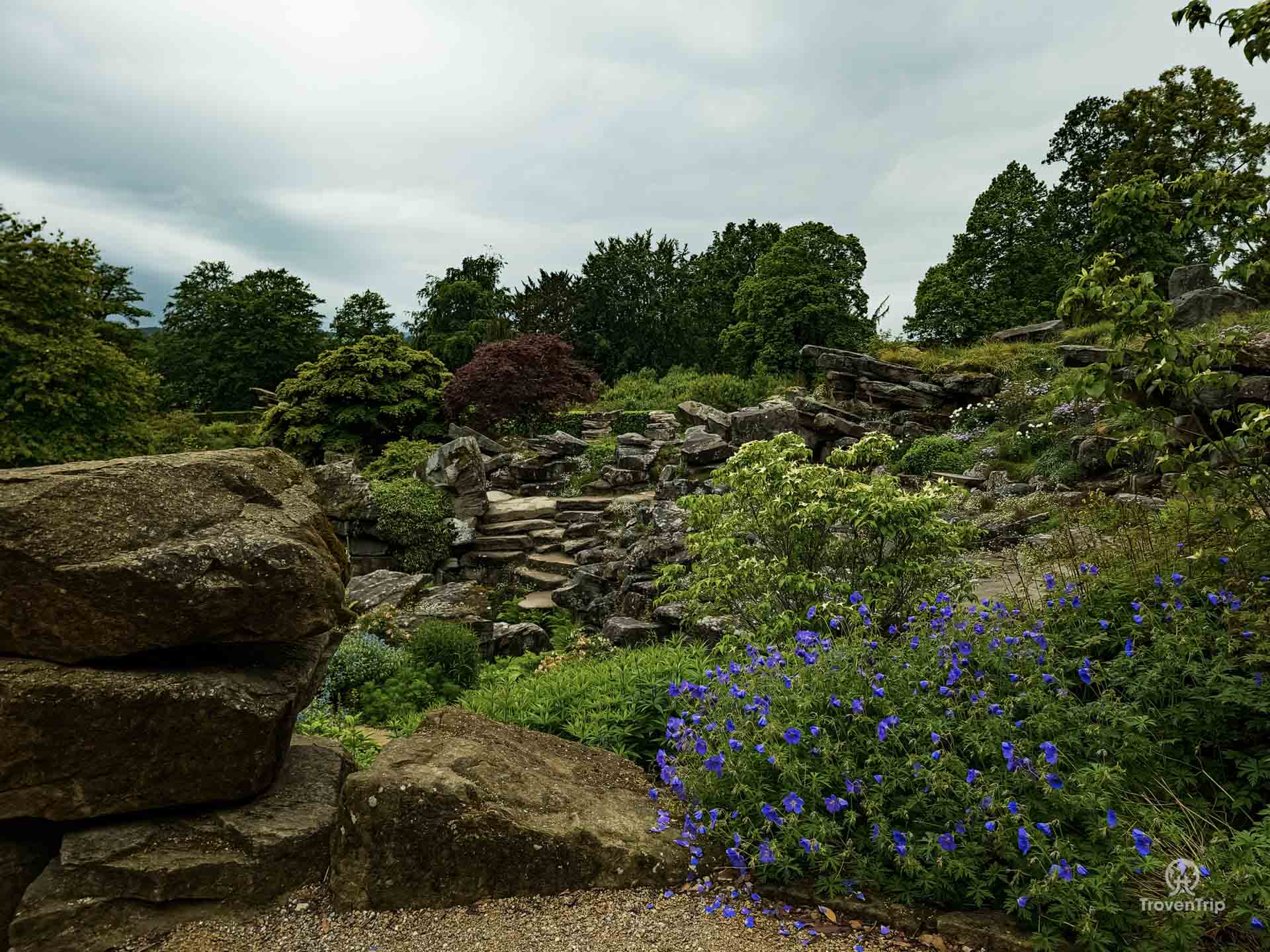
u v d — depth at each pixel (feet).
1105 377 12.55
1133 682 11.46
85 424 49.14
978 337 99.86
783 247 111.24
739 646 17.13
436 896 9.92
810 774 10.40
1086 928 7.89
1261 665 11.53
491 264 166.09
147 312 119.96
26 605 9.70
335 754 12.99
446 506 46.01
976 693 10.99
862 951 8.55
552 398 71.00
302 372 70.23
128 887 9.61
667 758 12.76
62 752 9.70
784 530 19.83
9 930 9.15
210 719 10.39
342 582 12.72
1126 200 13.80
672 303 141.18
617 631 27.14
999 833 8.75
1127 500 29.32
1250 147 13.05
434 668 26.04
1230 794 10.10
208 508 11.10
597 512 47.37
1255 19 12.06
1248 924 7.93
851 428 59.52
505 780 11.31
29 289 49.11
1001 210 113.50
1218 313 52.31
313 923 9.59
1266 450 13.06
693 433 47.32
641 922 9.36
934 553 19.20
